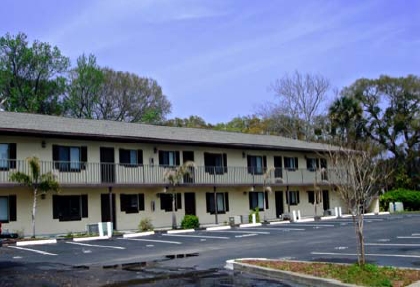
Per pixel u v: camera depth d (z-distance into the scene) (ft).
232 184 126.11
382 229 87.30
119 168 106.32
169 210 116.57
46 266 53.16
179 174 109.50
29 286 41.09
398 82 207.31
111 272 47.57
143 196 111.65
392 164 157.58
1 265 54.60
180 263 52.90
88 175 101.50
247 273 44.65
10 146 92.32
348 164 43.09
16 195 91.81
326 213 147.64
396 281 35.78
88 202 101.91
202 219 122.72
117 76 198.49
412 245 60.59
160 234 94.27
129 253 64.03
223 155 129.90
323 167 146.10
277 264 45.91
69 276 45.70
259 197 138.00
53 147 98.22
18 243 77.30
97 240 83.41
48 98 171.42
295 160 149.59
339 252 56.65
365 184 47.21
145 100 205.87
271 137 157.79
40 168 89.92
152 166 112.47
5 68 160.45
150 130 120.98
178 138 118.11
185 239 81.76
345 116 182.39
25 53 162.50
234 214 129.90
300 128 220.02
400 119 203.41
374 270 39.14
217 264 51.01
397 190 170.71
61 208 98.02
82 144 102.42
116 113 197.57
